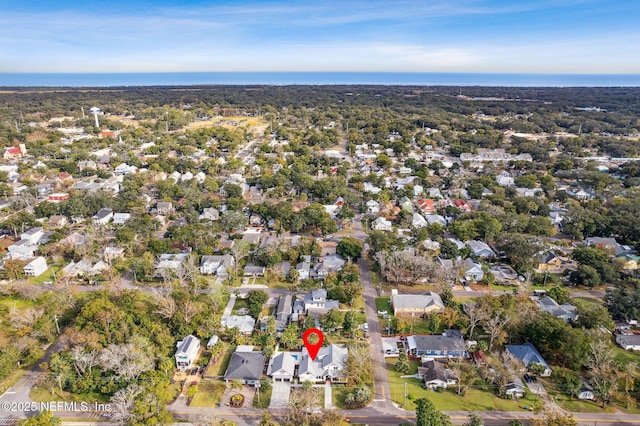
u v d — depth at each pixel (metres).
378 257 131.38
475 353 95.56
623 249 148.50
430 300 111.94
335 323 103.31
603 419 79.12
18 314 104.88
